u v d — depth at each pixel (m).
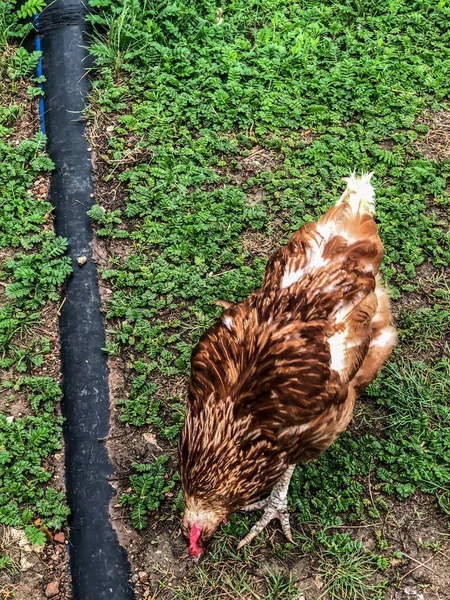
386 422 1.06
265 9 1.58
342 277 0.88
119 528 0.94
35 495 0.95
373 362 0.94
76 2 1.50
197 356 0.86
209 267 1.20
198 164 1.33
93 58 1.45
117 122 1.37
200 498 0.82
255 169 1.33
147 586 0.91
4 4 1.49
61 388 1.06
